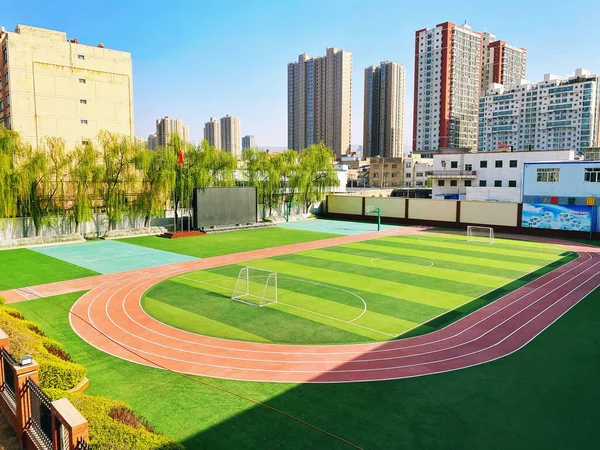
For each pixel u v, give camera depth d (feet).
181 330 63.41
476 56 560.20
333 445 36.58
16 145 130.62
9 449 34.06
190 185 164.45
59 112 239.50
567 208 155.94
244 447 36.32
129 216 157.07
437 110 542.16
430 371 50.31
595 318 68.69
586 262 111.75
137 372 50.16
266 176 198.90
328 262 111.04
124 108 262.26
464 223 179.83
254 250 128.47
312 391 45.65
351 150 637.30
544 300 78.28
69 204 143.64
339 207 220.43
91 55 262.47
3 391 39.27
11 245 128.88
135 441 28.14
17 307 74.18
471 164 266.77
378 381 47.85
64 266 105.70
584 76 532.32
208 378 48.67
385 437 37.70
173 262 110.83
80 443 26.11
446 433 38.29
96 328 64.39
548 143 549.54
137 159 150.82
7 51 227.61
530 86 555.69
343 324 65.92
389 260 113.70
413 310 72.54
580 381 47.78
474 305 75.36
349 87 629.92
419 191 317.01
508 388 46.24
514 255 121.49
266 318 68.44
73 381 42.65
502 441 37.06
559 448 36.09
